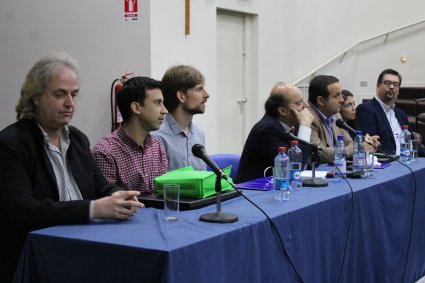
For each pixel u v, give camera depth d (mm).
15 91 5043
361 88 7582
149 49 4715
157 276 1445
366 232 2586
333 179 2822
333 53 7387
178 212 1842
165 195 1811
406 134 3980
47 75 1904
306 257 2084
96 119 4738
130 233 1634
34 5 4910
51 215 1754
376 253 2705
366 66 7578
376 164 3330
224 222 1761
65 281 1606
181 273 1464
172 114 2934
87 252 1560
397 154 4277
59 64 1938
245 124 6555
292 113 3164
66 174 2025
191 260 1498
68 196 2002
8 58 5055
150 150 2588
